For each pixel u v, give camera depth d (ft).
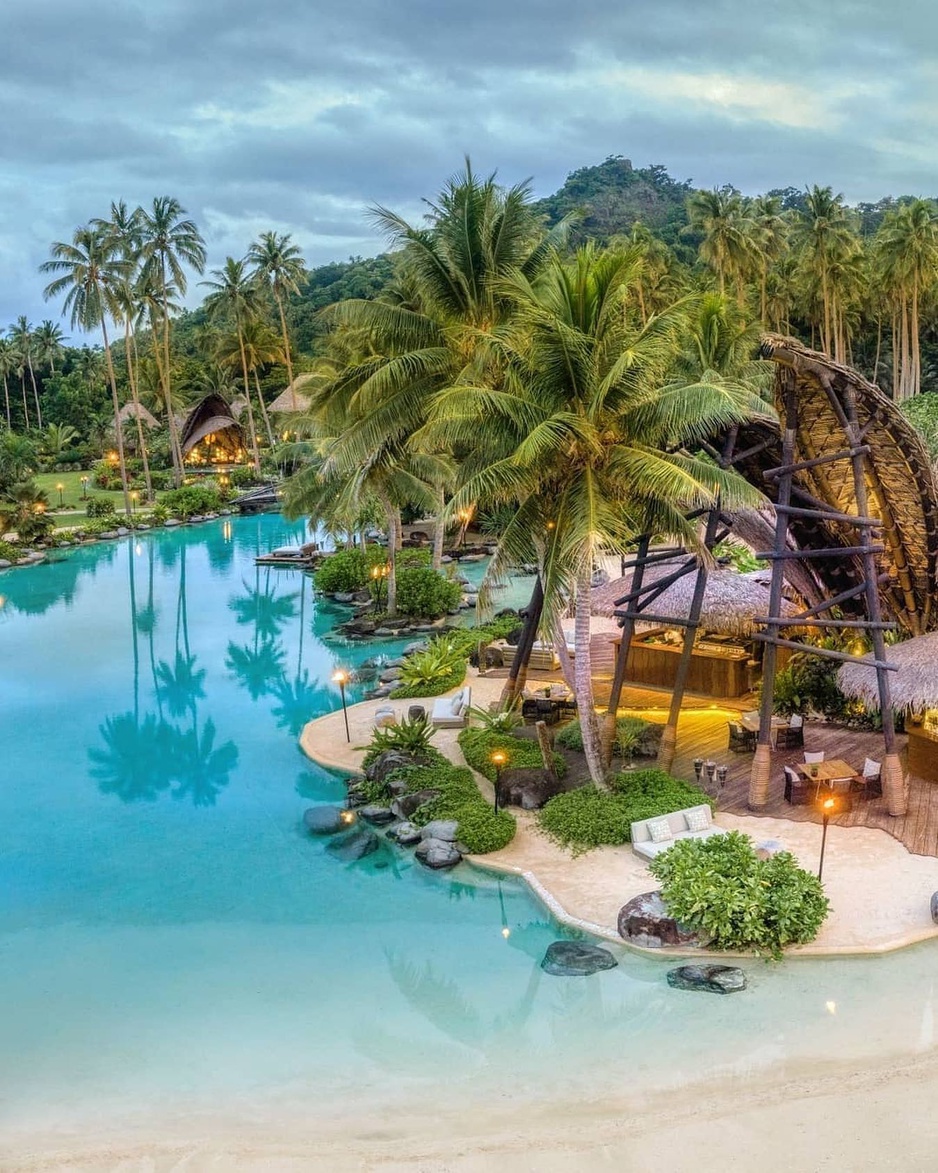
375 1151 37.32
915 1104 38.11
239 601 154.71
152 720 96.78
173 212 268.00
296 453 163.53
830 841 60.54
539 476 61.36
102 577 176.86
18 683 111.04
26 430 373.61
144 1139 38.55
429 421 71.72
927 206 281.74
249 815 72.38
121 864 64.44
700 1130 37.47
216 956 52.60
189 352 448.24
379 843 66.39
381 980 49.75
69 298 241.35
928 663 63.87
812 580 86.58
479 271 77.66
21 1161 37.50
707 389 57.98
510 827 64.08
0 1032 46.19
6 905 59.06
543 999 47.37
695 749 77.77
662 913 51.26
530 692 90.94
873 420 66.54
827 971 48.01
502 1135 37.93
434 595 135.23
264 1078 42.27
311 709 99.30
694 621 70.23
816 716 84.23
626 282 59.36
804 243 295.28
